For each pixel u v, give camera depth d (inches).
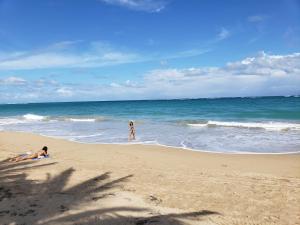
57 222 287.4
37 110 3624.5
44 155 664.4
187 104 4018.2
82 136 1068.5
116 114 2348.7
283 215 328.2
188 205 353.1
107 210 321.4
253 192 407.2
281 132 1073.5
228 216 321.4
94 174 497.7
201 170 544.4
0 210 319.6
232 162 619.2
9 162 608.4
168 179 470.6
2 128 1418.6
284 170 548.4
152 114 2222.0
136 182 450.6
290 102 3555.6
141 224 287.3
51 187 414.9
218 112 2219.5
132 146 826.2
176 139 956.0
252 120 1551.4
